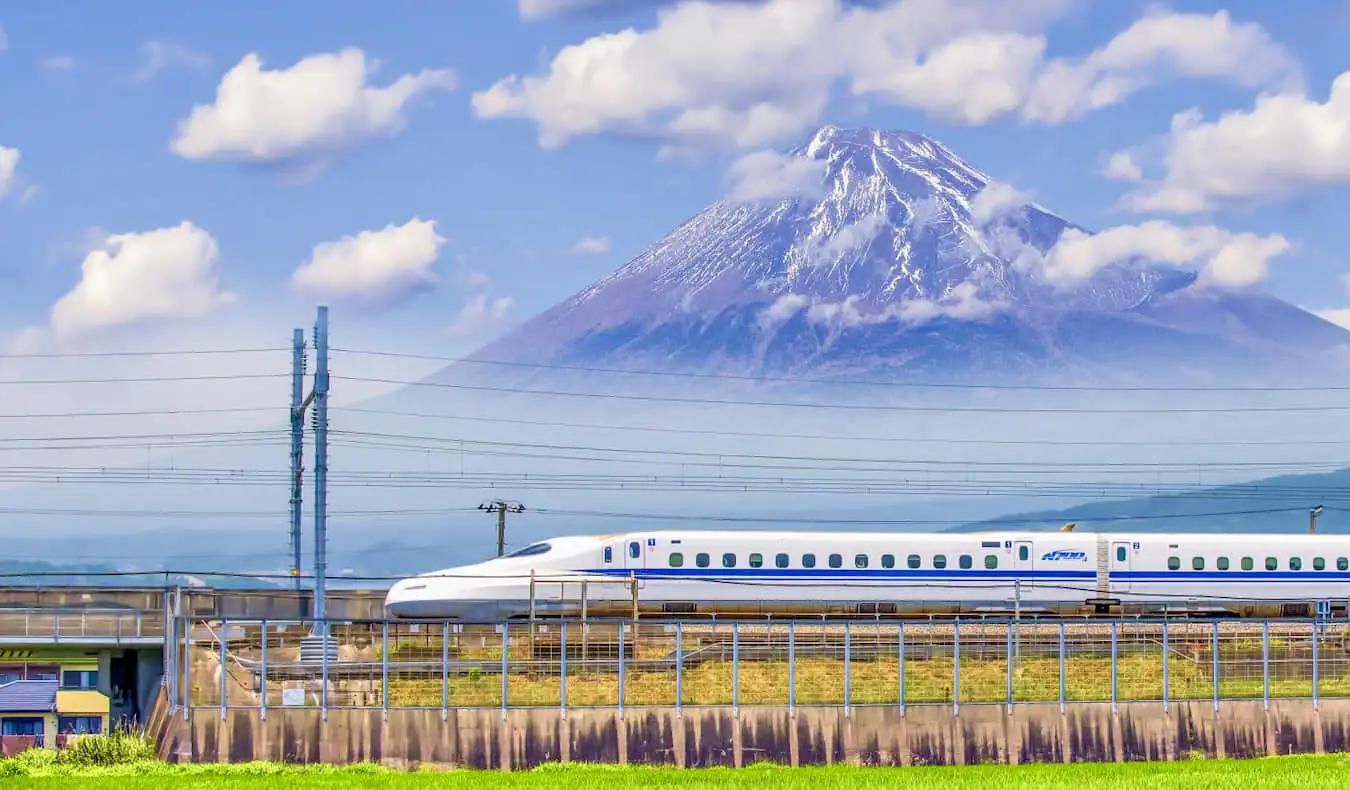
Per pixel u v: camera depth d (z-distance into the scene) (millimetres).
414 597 111938
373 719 89250
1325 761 91312
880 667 99812
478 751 89625
